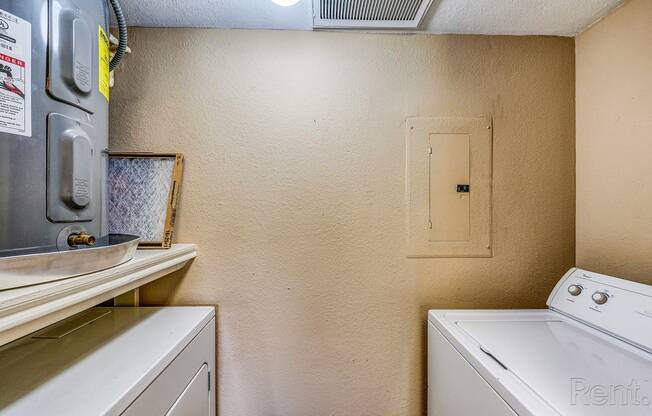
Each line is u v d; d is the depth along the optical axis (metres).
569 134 1.46
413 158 1.43
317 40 1.42
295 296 1.42
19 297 0.57
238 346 1.40
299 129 1.42
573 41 1.46
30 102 0.65
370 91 1.43
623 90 1.23
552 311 1.32
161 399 0.86
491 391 0.82
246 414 1.40
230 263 1.40
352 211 1.43
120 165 1.35
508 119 1.45
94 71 0.82
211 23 1.36
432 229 1.44
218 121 1.40
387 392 1.43
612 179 1.28
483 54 1.45
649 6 1.13
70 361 0.85
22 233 0.64
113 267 0.85
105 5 0.90
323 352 1.42
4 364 0.83
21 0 0.63
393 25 1.36
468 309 1.43
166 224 1.31
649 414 0.64
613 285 1.10
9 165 0.62
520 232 1.46
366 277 1.43
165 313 1.27
